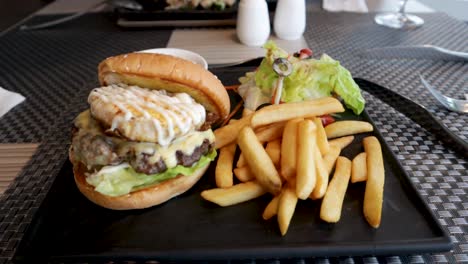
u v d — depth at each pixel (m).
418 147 0.31
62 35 0.60
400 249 0.21
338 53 0.51
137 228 0.23
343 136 0.32
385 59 0.49
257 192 0.25
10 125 0.35
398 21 0.62
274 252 0.21
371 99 0.39
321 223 0.23
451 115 0.35
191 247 0.21
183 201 0.25
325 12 0.70
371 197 0.24
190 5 0.64
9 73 0.46
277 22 0.57
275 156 0.28
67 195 0.26
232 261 0.22
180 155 0.25
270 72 0.38
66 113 0.37
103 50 0.54
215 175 0.27
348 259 0.22
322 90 0.38
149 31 0.62
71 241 0.22
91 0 0.78
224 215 0.24
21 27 0.63
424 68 0.46
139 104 0.25
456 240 0.22
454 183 0.27
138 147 0.24
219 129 0.30
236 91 0.40
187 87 0.27
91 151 0.24
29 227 0.23
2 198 0.26
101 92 0.26
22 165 0.30
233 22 0.62
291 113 0.30
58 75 0.46
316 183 0.24
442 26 0.61
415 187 0.25
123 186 0.24
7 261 0.21
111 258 0.21
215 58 0.51
